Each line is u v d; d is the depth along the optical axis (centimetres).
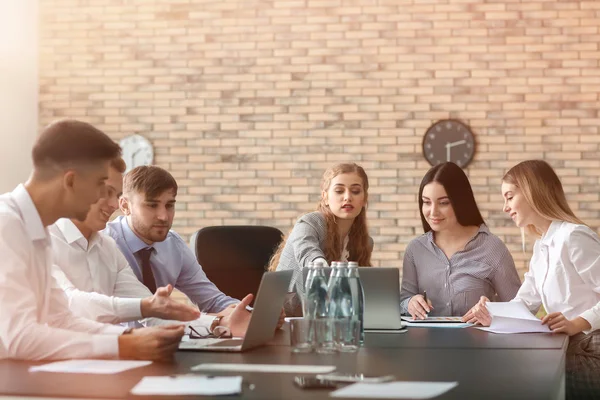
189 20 793
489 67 763
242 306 295
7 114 774
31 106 797
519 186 355
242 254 470
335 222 410
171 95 794
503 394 168
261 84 786
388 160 770
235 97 788
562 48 757
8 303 221
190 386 170
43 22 805
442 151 763
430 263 426
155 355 217
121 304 271
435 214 420
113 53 800
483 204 761
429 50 768
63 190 229
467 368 209
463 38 765
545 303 345
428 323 351
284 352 243
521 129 761
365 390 168
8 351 221
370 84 773
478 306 345
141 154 794
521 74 761
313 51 780
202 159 789
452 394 166
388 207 770
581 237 336
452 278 419
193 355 233
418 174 768
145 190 361
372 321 321
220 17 790
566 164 756
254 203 784
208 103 791
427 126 768
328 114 778
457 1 766
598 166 753
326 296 272
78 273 322
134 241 368
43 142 227
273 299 259
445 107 766
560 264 337
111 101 800
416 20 770
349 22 777
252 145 785
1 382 181
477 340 283
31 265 231
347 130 775
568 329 312
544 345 267
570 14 757
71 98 802
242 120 787
